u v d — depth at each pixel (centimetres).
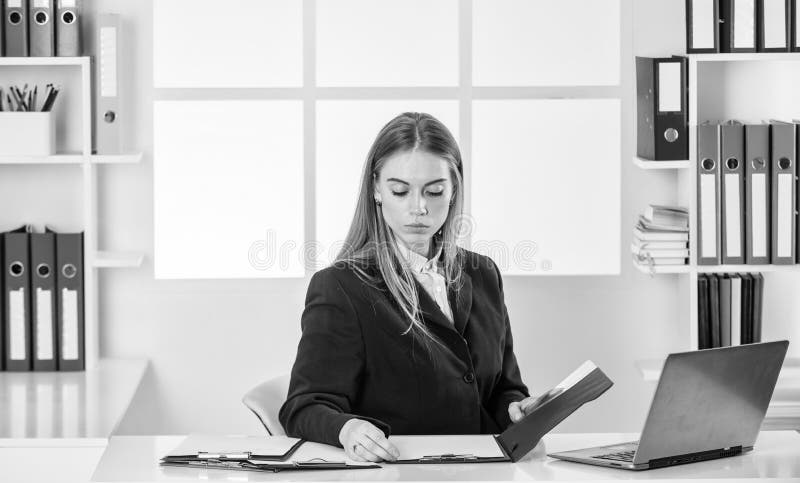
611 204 461
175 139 456
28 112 416
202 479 251
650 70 415
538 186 460
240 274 460
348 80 456
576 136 458
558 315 459
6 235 423
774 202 412
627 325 459
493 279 315
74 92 444
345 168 460
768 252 416
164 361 456
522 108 457
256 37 454
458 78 455
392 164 296
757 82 449
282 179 459
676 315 457
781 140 410
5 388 403
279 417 292
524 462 266
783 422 415
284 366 458
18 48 419
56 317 429
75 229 451
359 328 289
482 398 306
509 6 453
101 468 260
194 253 459
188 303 455
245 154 458
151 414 457
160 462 263
